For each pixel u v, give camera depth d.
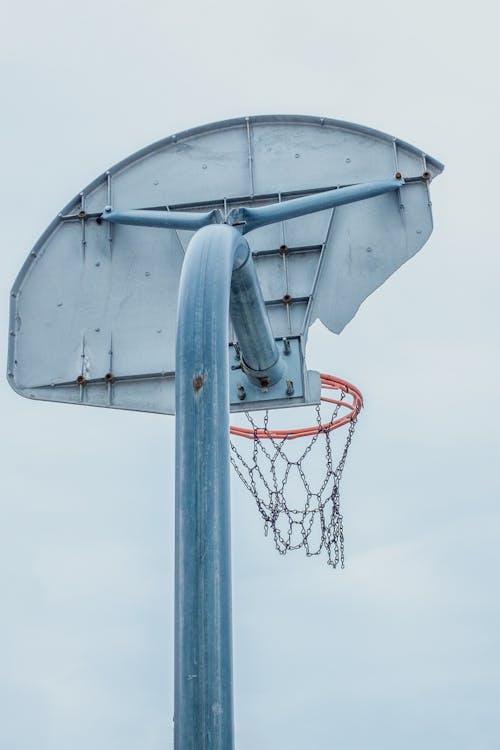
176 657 3.25
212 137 5.54
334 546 6.69
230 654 3.24
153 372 5.09
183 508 3.40
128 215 4.76
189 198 5.42
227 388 3.57
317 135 5.46
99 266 5.32
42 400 5.11
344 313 5.05
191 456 3.45
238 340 4.61
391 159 5.33
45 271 5.34
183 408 3.53
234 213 4.43
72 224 5.43
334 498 6.76
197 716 3.14
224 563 3.33
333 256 5.16
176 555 3.37
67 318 5.24
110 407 5.06
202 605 3.26
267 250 5.21
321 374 6.67
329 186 5.33
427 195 5.22
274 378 4.88
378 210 5.22
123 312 5.22
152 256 5.31
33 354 5.19
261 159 5.46
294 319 5.06
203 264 3.76
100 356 5.15
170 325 5.17
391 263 5.12
